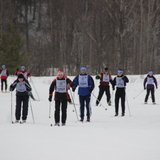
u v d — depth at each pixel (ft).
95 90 165.89
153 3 291.58
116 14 291.58
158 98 140.36
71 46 377.91
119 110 101.71
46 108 102.99
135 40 323.78
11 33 288.51
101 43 338.13
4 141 51.78
